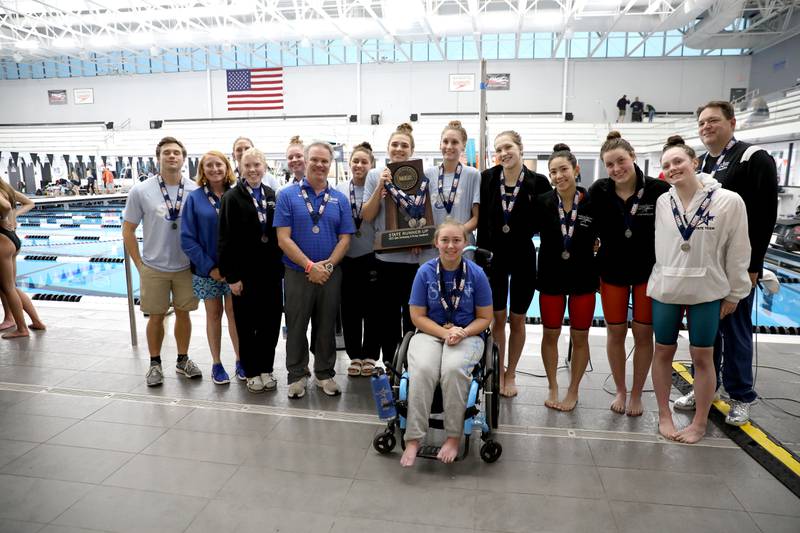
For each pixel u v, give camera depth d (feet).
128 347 14.34
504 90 83.30
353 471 8.18
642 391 11.27
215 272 11.21
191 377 12.16
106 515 7.06
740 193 9.09
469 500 7.42
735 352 9.48
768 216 8.95
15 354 13.69
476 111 84.38
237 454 8.69
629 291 10.15
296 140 12.69
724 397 10.90
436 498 7.47
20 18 68.74
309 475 8.05
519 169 10.32
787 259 31.91
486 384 8.49
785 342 14.65
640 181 9.43
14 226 14.61
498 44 82.17
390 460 8.52
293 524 6.87
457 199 10.95
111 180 75.51
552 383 10.69
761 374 12.25
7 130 94.73
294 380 11.19
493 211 10.48
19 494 7.52
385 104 86.63
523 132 79.36
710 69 78.13
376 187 11.28
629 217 9.57
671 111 80.12
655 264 9.31
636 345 10.10
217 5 57.16
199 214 11.27
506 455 8.71
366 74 86.33
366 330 12.29
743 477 8.04
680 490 7.68
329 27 61.93
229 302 12.35
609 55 80.33
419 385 8.31
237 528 6.79
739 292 8.59
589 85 81.25
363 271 11.96
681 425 9.83
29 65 95.25
